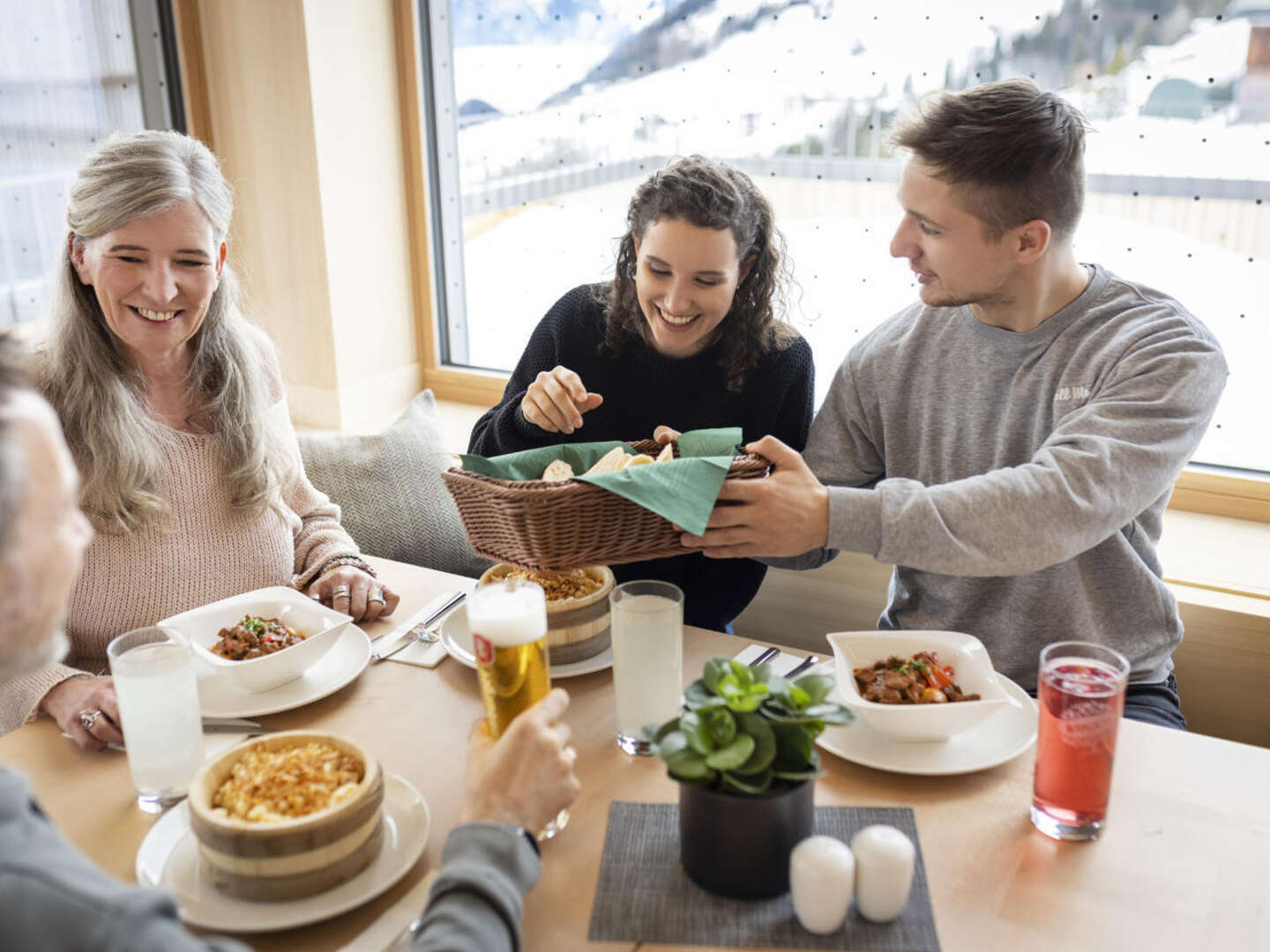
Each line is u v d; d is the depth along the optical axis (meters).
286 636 1.27
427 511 2.14
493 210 2.81
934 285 1.42
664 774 1.08
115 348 1.44
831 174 2.32
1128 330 1.37
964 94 1.34
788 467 1.24
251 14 2.53
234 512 1.50
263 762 0.95
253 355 1.56
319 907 0.87
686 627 1.39
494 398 2.90
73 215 1.34
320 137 2.56
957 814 1.01
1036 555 1.23
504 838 0.83
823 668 1.23
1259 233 1.96
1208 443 2.14
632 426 1.73
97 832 1.00
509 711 0.97
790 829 0.89
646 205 1.51
